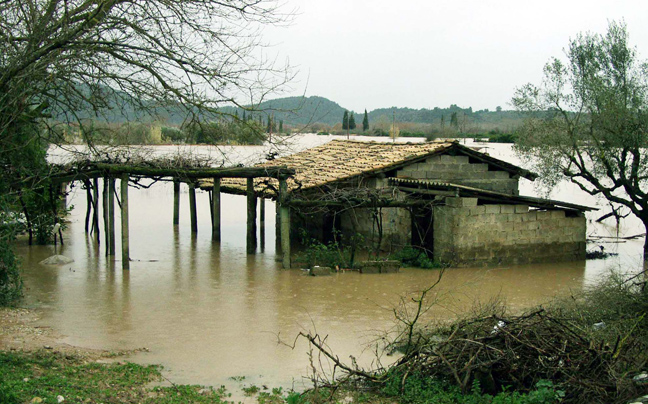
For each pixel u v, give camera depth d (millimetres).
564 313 11570
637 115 22422
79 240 26062
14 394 7898
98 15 11844
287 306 15508
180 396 9164
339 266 20516
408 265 21031
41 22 11102
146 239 26875
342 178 22406
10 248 15570
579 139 23859
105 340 12539
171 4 12266
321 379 10156
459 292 17016
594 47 23438
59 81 12766
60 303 15680
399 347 11914
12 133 13586
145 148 21547
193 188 28438
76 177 21234
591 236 27797
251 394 9602
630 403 8047
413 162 23250
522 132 25234
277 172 20391
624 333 9906
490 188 24328
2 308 14695
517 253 21453
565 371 8883
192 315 14633
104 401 8508
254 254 23312
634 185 23219
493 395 9094
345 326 13664
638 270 18906
